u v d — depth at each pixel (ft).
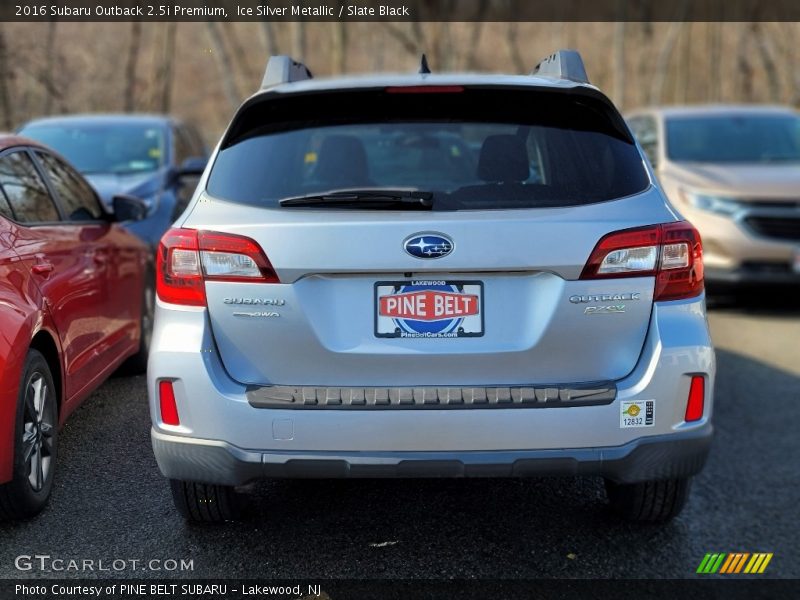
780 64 137.69
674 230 9.33
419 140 17.57
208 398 9.09
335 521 11.38
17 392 10.32
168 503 11.68
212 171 10.13
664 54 125.80
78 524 11.03
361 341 9.09
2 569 9.90
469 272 9.02
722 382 19.06
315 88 10.57
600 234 9.06
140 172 26.45
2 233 11.20
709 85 150.51
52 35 70.85
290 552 10.50
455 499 12.19
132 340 16.81
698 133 30.04
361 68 135.33
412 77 11.19
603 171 9.80
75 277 13.24
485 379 9.14
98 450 13.42
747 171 27.07
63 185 15.02
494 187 9.59
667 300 9.32
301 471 9.13
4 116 61.36
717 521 11.96
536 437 9.04
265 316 9.09
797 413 16.89
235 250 9.09
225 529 11.06
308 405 9.00
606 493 12.39
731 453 14.79
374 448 9.05
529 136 10.46
